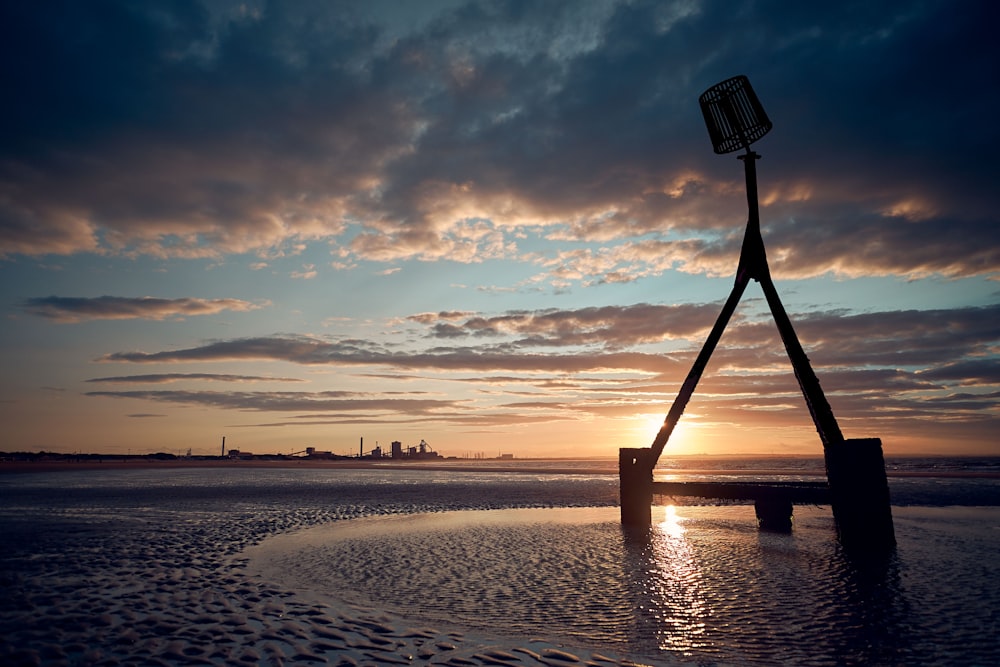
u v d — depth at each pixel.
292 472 59.12
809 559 11.04
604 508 21.16
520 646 6.24
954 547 12.20
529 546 12.77
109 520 17.19
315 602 8.07
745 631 6.75
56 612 7.42
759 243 14.75
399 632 6.72
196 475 49.72
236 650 6.00
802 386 13.88
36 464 71.75
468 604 8.00
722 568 10.28
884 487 12.18
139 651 5.93
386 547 12.73
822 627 6.88
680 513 19.28
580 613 7.53
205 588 8.84
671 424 16.11
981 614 7.32
